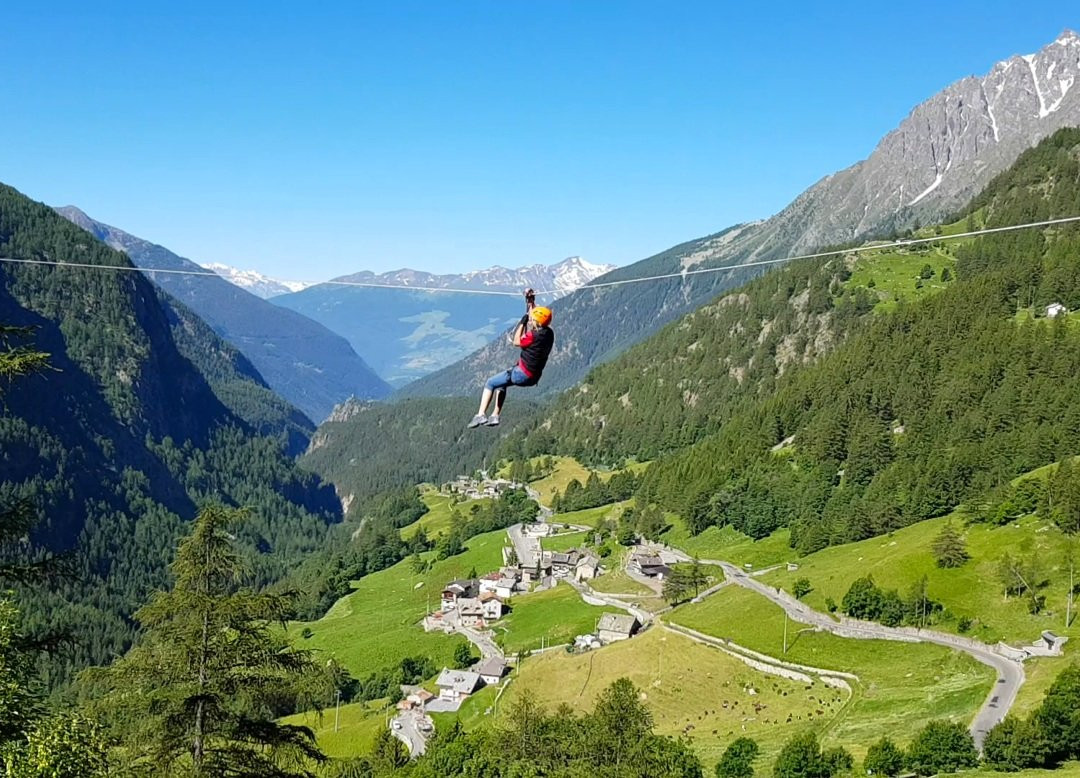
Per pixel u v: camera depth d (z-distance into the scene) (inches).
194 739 987.3
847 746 3036.4
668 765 2736.2
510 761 3093.0
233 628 1016.9
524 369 916.6
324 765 1130.7
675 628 5027.1
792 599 5103.3
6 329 876.6
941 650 3892.7
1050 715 2492.6
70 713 902.4
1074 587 3991.1
